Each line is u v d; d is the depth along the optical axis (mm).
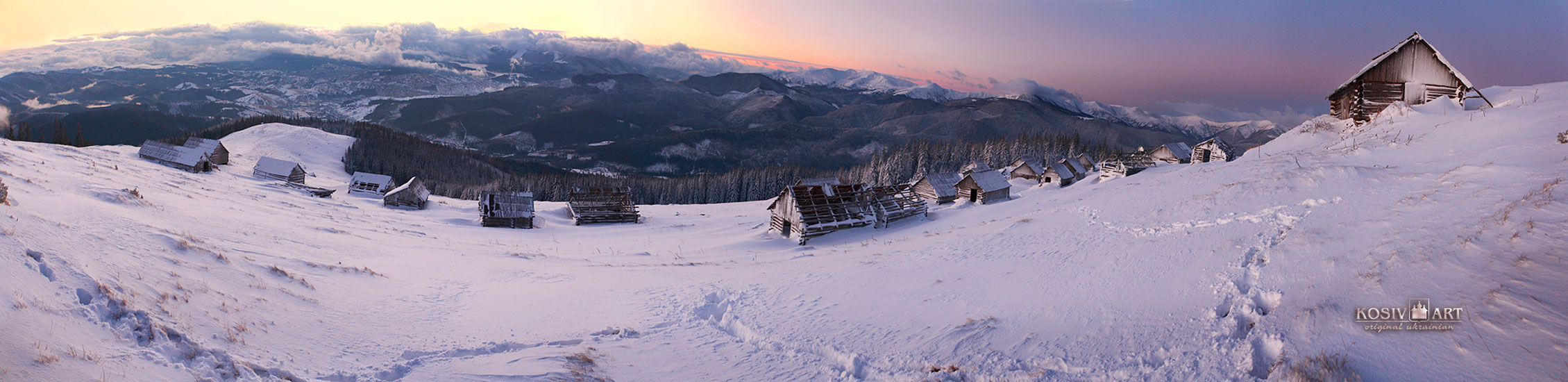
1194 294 12539
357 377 9828
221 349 9625
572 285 20938
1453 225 11727
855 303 16828
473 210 70625
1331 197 17875
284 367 9703
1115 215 25703
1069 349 10852
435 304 16312
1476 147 20953
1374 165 22891
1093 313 12742
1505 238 10289
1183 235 18453
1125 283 14656
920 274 20109
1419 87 35344
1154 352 9922
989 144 163625
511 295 18469
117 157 67500
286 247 23781
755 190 142000
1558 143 17156
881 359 11836
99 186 30016
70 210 18250
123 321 9547
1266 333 9391
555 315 15938
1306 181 20531
